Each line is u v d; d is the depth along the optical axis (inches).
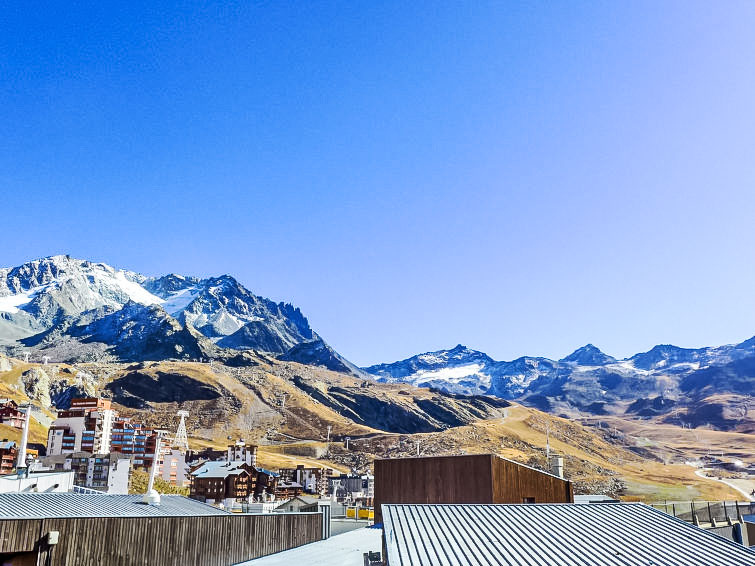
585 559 1062.4
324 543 1815.9
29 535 1343.5
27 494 1704.0
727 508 2508.6
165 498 2060.8
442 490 1947.6
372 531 1936.5
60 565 1379.2
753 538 2364.7
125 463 5689.0
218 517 1753.2
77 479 5649.6
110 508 1658.5
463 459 1931.6
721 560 1101.7
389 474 2048.5
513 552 1068.5
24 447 2096.5
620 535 1181.1
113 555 1482.5
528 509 1294.3
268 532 1925.4
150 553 1557.6
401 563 999.0
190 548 1659.7
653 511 1336.1
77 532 1419.8
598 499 2591.0
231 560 1772.9
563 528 1194.0
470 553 1051.3
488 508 1284.4
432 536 1119.0
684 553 1122.0
